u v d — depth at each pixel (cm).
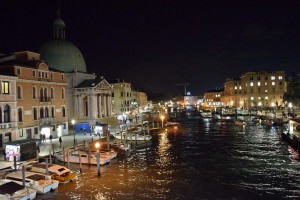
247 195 2755
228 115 12162
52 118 5256
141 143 5553
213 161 4038
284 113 8850
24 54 5416
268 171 3494
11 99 4284
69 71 7175
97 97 7156
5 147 3497
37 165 3216
